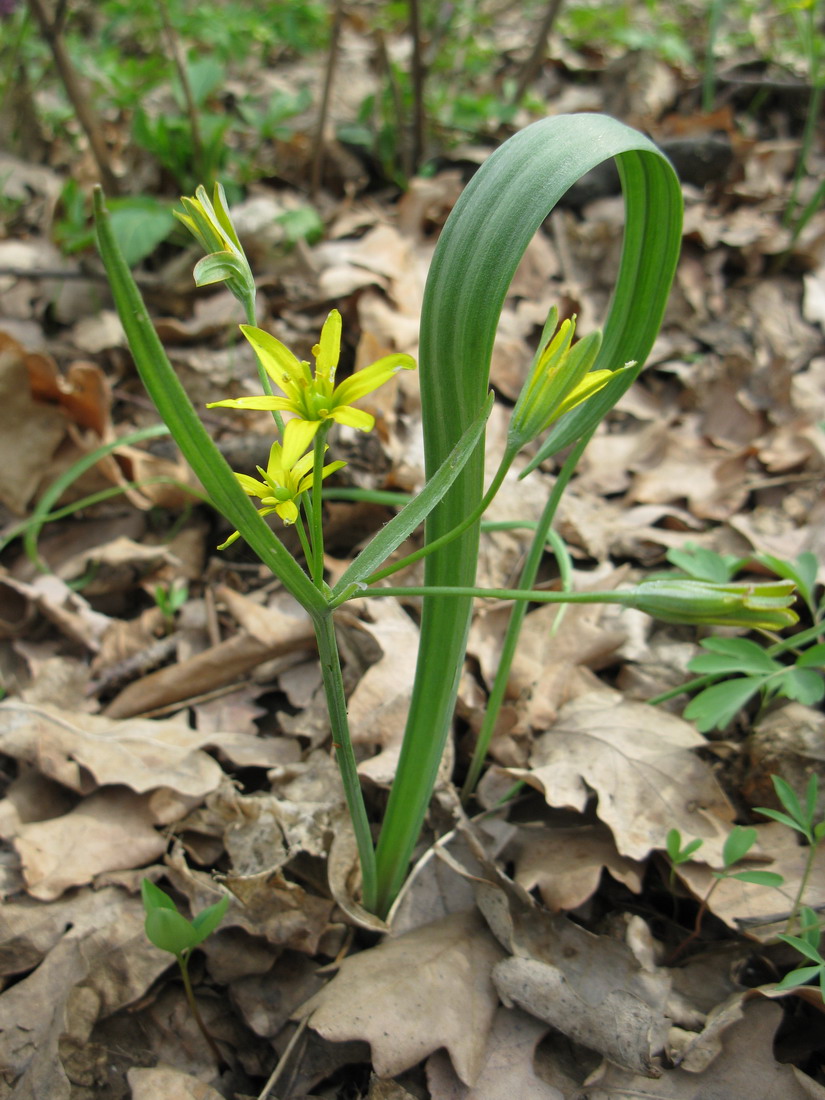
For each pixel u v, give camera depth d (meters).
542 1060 0.17
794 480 0.28
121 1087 0.17
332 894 0.18
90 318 0.35
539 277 0.37
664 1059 0.16
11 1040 0.17
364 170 0.44
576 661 0.23
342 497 0.27
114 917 0.18
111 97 0.43
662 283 0.15
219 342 0.34
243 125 0.48
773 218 0.40
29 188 0.43
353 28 0.61
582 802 0.19
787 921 0.18
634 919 0.18
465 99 0.44
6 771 0.22
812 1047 0.17
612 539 0.27
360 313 0.33
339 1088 0.17
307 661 0.24
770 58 0.52
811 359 0.34
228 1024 0.18
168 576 0.27
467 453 0.11
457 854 0.19
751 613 0.11
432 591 0.12
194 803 0.20
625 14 0.55
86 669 0.24
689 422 0.32
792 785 0.20
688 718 0.19
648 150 0.12
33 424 0.28
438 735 0.16
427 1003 0.17
